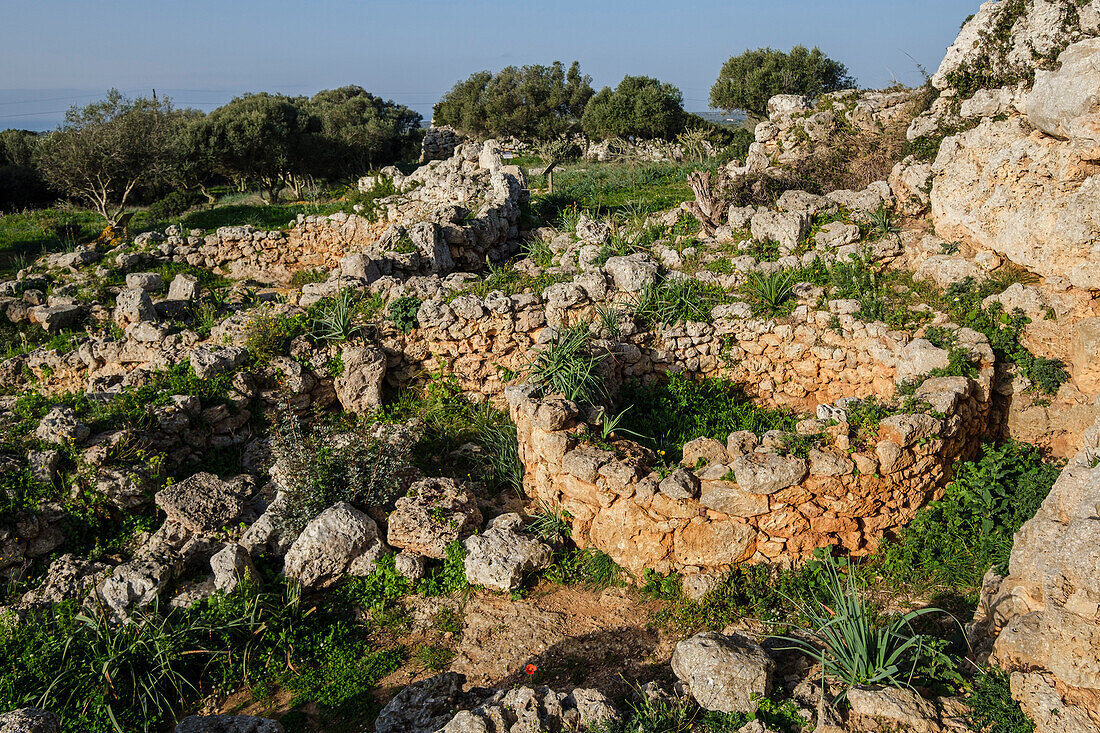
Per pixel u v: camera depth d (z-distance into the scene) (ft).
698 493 26.94
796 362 40.73
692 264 47.67
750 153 67.97
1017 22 48.93
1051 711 17.06
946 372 33.88
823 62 137.39
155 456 31.53
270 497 31.50
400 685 23.09
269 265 63.05
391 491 30.55
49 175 89.76
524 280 48.44
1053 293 36.35
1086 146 35.60
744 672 19.38
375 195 69.41
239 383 36.88
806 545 27.48
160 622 24.56
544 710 19.51
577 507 28.91
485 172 68.85
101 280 57.11
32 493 28.25
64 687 22.22
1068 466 22.43
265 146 130.62
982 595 23.13
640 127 146.20
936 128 52.19
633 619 25.82
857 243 45.55
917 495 28.94
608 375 37.52
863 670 19.65
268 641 24.56
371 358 39.29
